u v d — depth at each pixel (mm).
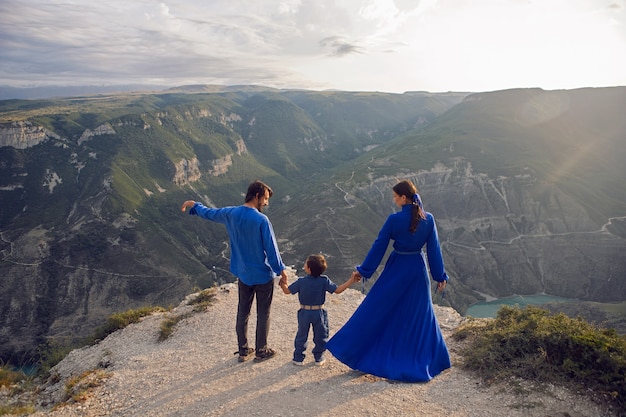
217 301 12289
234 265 7469
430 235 6531
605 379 5543
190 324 10711
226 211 7117
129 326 11898
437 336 6738
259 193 7074
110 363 9281
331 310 10859
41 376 10336
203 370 7656
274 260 7008
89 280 113625
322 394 6270
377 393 6160
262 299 7363
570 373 5977
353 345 6684
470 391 6078
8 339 93500
